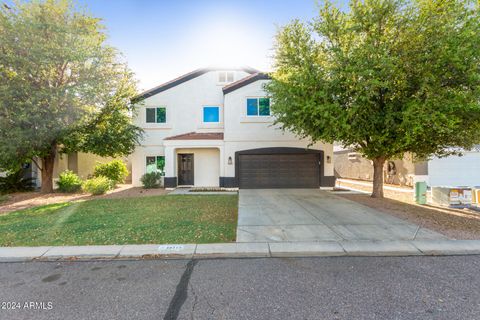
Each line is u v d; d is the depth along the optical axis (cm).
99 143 1289
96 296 350
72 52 1123
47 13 1148
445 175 1454
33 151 1133
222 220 735
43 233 613
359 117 815
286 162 1468
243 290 363
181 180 1596
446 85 768
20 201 1102
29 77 1141
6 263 459
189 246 527
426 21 751
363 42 827
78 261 469
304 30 916
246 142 1466
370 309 316
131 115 1525
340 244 538
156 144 1622
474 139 858
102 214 812
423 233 605
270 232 619
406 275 405
